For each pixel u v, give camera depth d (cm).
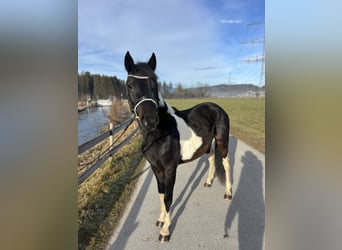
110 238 249
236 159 550
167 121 263
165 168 262
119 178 410
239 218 289
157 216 293
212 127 334
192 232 262
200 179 429
